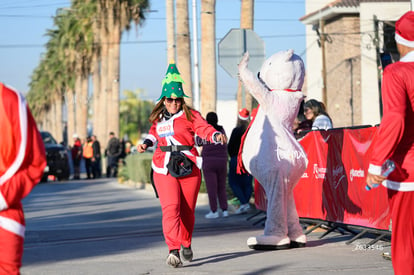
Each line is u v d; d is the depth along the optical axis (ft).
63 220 63.87
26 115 19.04
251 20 91.91
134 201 84.99
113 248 43.39
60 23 323.98
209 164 61.11
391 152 21.86
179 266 35.35
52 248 43.86
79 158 167.73
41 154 19.31
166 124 35.83
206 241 45.88
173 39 125.70
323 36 173.88
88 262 37.81
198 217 63.00
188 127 35.88
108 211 71.72
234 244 44.09
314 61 203.72
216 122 60.75
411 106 22.33
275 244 40.42
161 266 35.86
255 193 57.93
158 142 36.40
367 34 168.35
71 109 387.75
